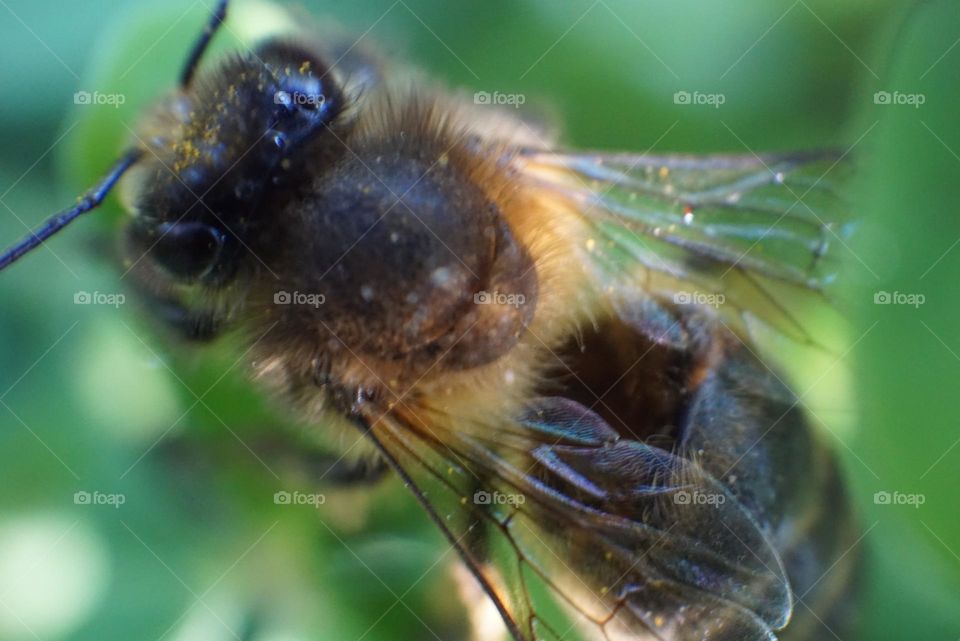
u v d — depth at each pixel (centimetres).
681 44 5
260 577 5
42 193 5
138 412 5
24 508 5
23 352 5
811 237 5
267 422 5
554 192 5
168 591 5
